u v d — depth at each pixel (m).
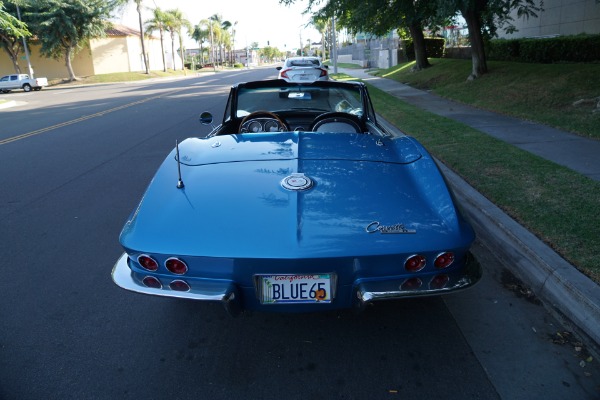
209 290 2.20
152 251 2.17
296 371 2.41
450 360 2.46
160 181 2.63
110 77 42.47
